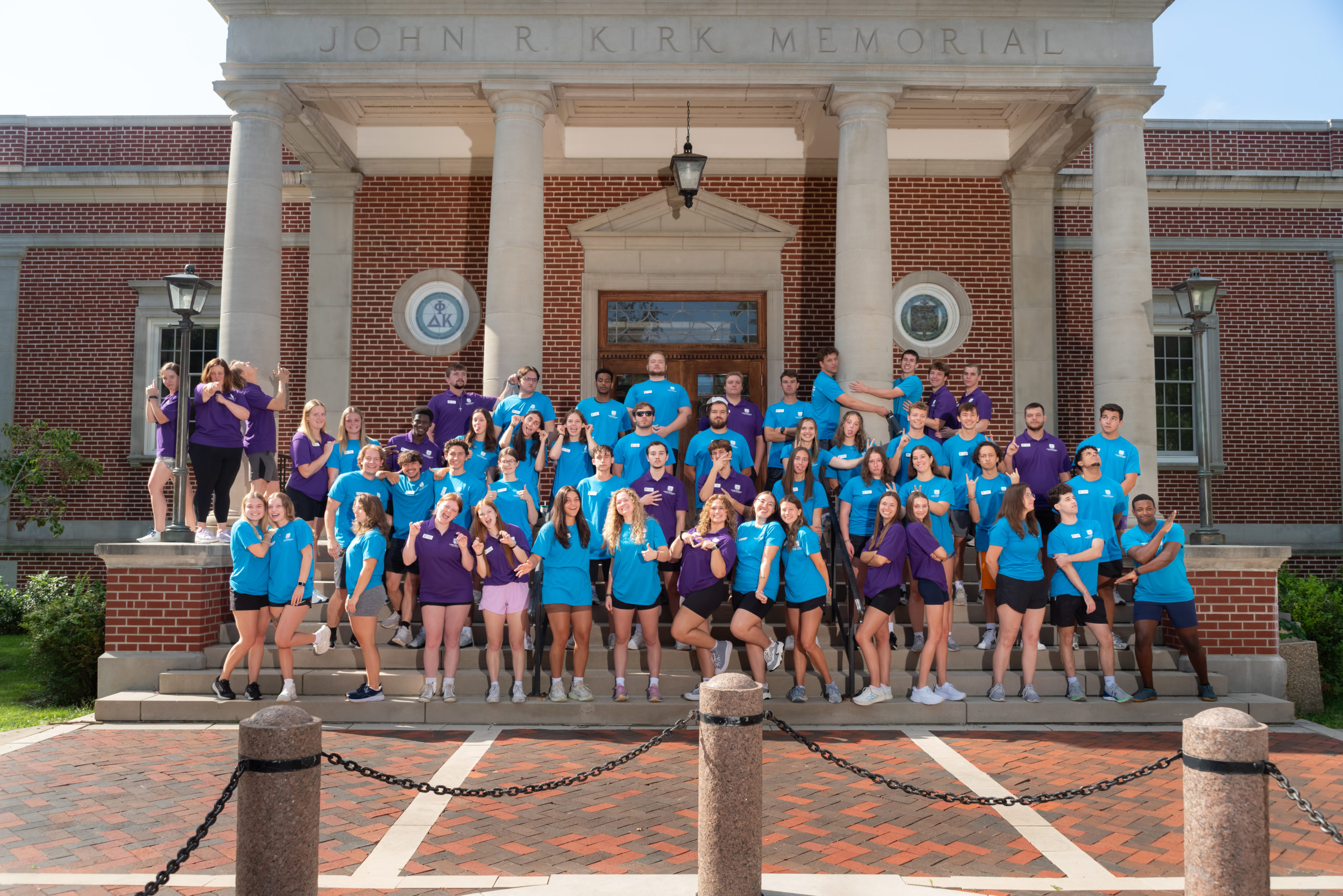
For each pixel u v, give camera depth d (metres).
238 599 7.53
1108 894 4.19
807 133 13.27
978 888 4.24
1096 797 5.61
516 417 8.64
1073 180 13.88
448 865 4.48
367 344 13.38
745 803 3.88
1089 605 7.72
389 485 8.44
